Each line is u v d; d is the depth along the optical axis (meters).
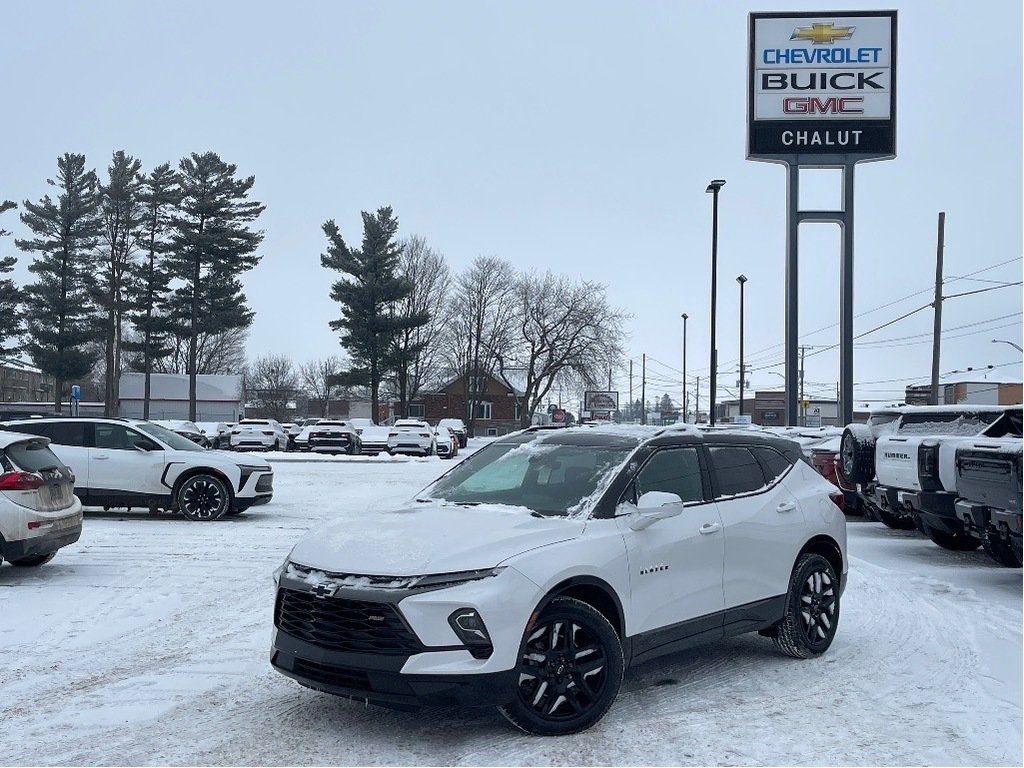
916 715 5.74
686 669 6.80
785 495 7.15
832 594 7.34
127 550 12.11
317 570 5.28
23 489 9.58
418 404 90.56
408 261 73.69
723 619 6.35
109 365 59.66
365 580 5.06
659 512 5.75
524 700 5.17
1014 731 5.44
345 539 5.53
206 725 5.49
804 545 7.09
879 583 10.28
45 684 6.31
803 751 5.09
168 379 80.00
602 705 5.35
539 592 5.14
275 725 5.49
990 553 9.79
